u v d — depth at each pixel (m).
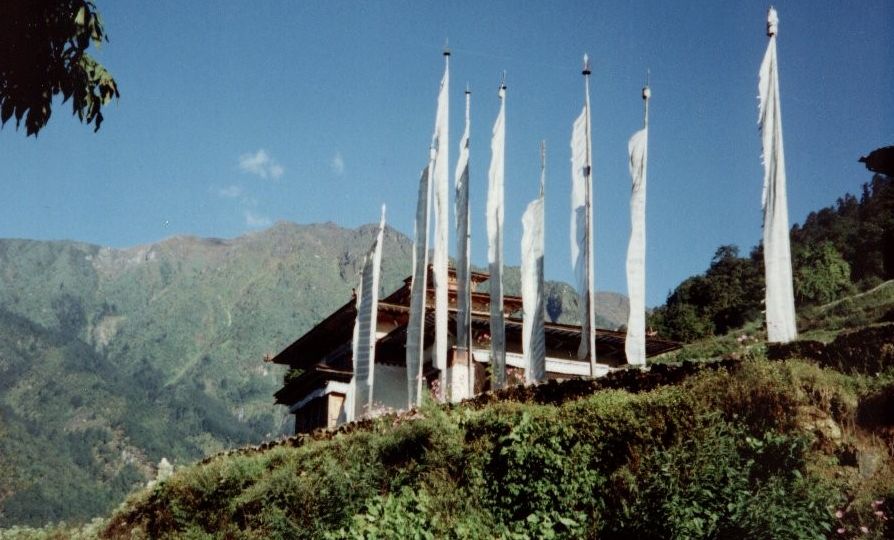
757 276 69.19
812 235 67.44
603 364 41.69
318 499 21.05
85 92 10.30
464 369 35.47
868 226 60.47
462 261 28.19
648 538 14.48
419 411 21.88
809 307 56.03
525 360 26.61
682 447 15.53
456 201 29.16
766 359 16.89
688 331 66.06
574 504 16.58
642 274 22.45
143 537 25.81
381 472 20.31
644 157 23.27
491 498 18.08
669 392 16.95
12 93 9.93
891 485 13.66
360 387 30.36
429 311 39.41
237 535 22.27
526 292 27.12
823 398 15.27
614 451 16.78
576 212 24.66
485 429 19.27
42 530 33.22
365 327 30.83
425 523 17.97
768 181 19.55
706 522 13.85
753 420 15.44
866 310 41.97
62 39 10.06
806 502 13.40
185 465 30.72
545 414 18.25
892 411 14.66
